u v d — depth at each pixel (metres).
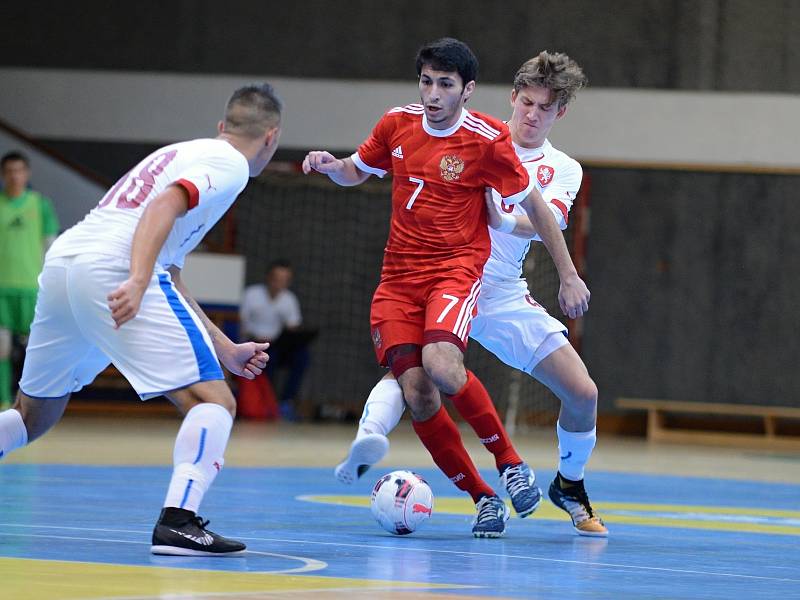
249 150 10.40
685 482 22.56
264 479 19.27
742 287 43.09
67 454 22.52
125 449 24.58
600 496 18.92
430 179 12.23
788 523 15.49
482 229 12.53
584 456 13.02
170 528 9.80
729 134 43.09
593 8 43.72
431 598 8.08
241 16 45.62
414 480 12.34
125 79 46.03
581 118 43.84
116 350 9.73
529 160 13.45
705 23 43.22
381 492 12.26
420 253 12.34
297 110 45.38
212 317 40.62
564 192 13.43
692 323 43.34
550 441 36.25
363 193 45.59
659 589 9.09
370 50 45.03
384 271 12.63
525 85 13.26
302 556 10.19
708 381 43.25
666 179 43.50
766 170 42.81
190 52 45.81
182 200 9.57
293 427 37.34
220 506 14.74
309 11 45.34
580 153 43.84
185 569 9.06
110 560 9.42
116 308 9.13
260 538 11.54
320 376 45.38
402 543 11.56
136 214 9.89
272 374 41.34
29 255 32.66
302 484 18.67
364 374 45.41
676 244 43.44
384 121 12.66
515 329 13.00
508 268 13.12
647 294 43.56
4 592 7.76
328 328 45.56
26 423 10.48
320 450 27.19
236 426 36.06
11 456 21.38
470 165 12.20
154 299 9.74
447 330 11.95
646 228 43.56
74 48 46.28
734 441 41.44
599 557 11.09
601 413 43.78
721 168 43.09
